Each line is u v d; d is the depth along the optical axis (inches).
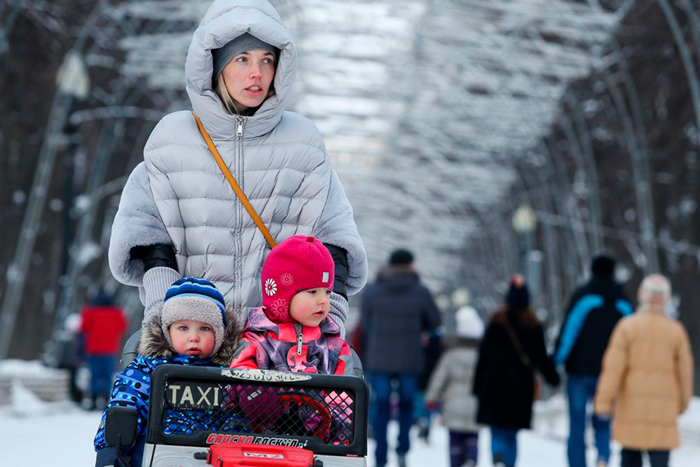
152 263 291.1
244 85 294.0
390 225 3789.4
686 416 1091.3
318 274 264.2
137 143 2161.7
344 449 244.2
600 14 1521.9
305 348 265.4
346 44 1756.9
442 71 1881.2
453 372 768.3
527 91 1866.4
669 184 2031.3
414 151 2659.9
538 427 1472.7
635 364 616.1
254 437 241.4
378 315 764.0
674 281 2041.1
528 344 693.3
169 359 268.7
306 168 300.7
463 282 4352.9
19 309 2156.7
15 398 1290.6
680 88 1936.5
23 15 1764.3
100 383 1350.9
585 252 2362.2
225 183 294.5
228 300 291.9
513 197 3026.6
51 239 2172.7
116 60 1911.9
